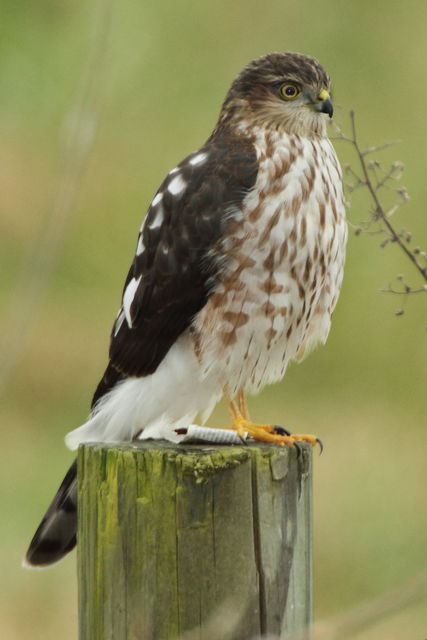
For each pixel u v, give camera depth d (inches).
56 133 600.4
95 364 611.2
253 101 312.2
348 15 615.2
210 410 311.6
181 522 230.7
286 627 235.1
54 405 600.4
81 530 243.8
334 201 301.7
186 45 590.2
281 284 293.6
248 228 291.7
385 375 613.0
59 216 267.9
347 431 594.6
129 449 237.1
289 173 294.8
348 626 176.2
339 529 515.8
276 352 307.9
